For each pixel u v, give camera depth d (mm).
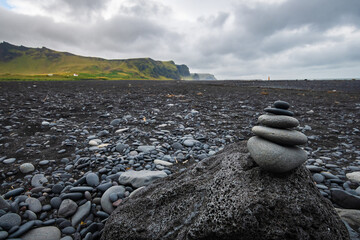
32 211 2727
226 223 1747
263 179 2012
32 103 10391
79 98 12914
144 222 2184
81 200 3031
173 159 4555
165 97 14711
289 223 1727
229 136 6184
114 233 2199
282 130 2037
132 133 6281
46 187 3297
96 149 4859
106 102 11789
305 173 2162
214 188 2088
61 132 6164
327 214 1876
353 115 9234
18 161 4211
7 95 12648
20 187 3318
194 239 1806
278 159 1896
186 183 2369
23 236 2336
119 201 2939
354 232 2189
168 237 1953
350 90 20344
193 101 13023
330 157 4766
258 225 1705
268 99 14203
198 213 2000
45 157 4453
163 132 6355
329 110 10453
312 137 6168
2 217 2451
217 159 2746
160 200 2312
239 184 2018
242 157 2383
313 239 1721
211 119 8375
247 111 10086
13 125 6527
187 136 6016
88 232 2473
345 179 3725
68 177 3666
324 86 25250
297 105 11883
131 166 4133
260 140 2137
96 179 3484
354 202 2848
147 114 8992
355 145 5559
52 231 2451
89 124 7191
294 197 1868
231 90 20609
